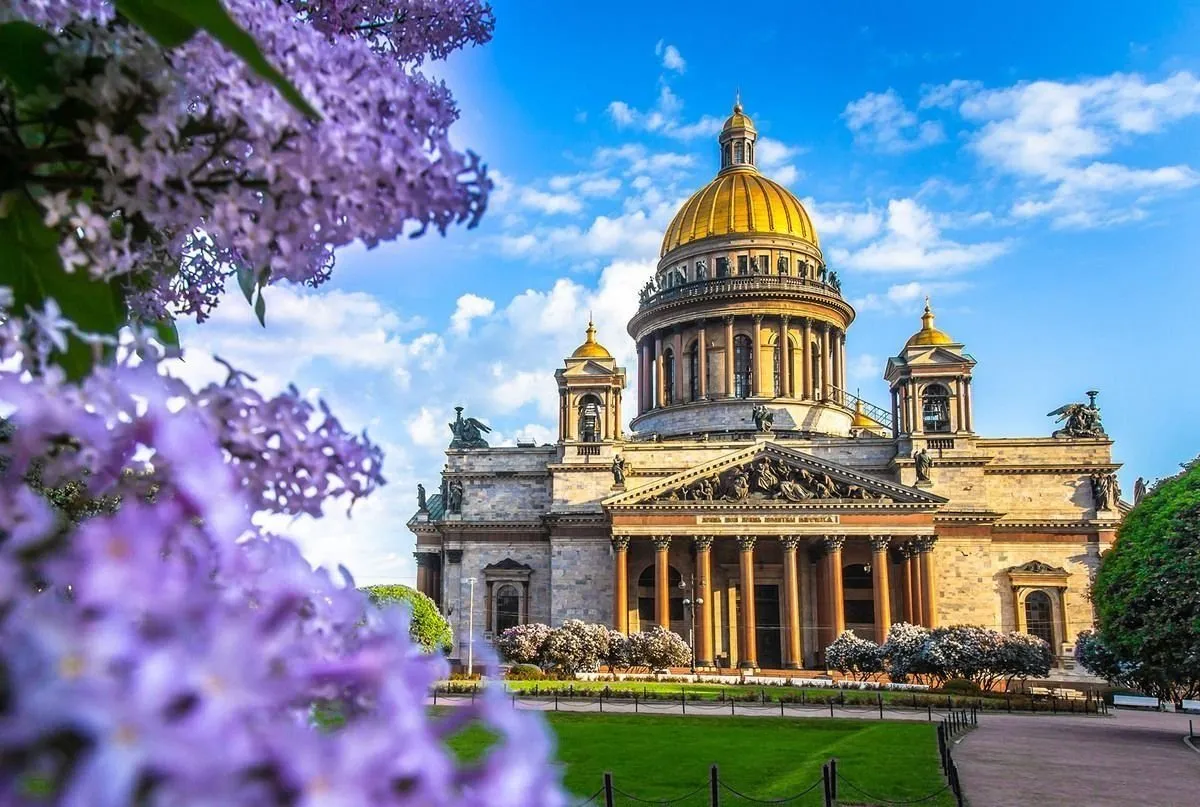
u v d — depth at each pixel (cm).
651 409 13812
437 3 774
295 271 534
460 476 11938
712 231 13675
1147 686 6469
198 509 321
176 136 488
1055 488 11150
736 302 13112
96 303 527
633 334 14438
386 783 278
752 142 14700
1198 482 5525
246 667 262
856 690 8538
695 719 6038
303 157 487
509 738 314
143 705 234
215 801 239
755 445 10638
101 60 510
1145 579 5425
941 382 11419
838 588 10256
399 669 319
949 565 10856
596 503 11362
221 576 311
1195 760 4391
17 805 237
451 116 604
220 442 398
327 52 529
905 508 10300
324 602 341
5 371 357
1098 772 3956
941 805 3133
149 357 422
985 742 5022
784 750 4544
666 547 10506
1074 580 10881
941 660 8281
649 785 3478
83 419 336
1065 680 10350
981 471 10988
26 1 509
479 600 11562
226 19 401
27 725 229
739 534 10431
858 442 11531
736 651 11138
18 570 269
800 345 13250
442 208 524
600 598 11125
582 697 7394
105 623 246
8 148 514
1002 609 10831
